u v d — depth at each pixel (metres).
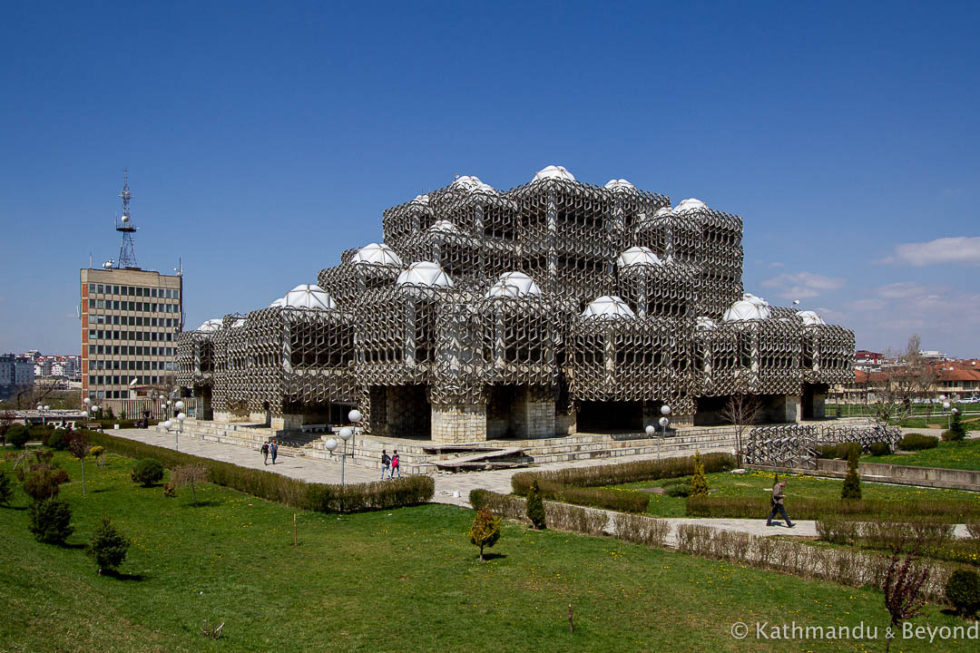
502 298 66.62
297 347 77.62
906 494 43.31
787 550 26.45
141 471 51.06
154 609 22.97
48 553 28.70
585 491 40.03
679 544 29.64
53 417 128.12
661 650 19.55
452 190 93.50
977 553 26.36
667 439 71.94
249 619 22.33
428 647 19.97
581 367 73.50
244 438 81.69
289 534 34.56
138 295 164.38
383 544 32.19
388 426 75.81
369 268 83.44
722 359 88.19
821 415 104.62
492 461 58.16
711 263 99.19
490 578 26.33
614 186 98.56
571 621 20.92
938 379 191.88
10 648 16.56
